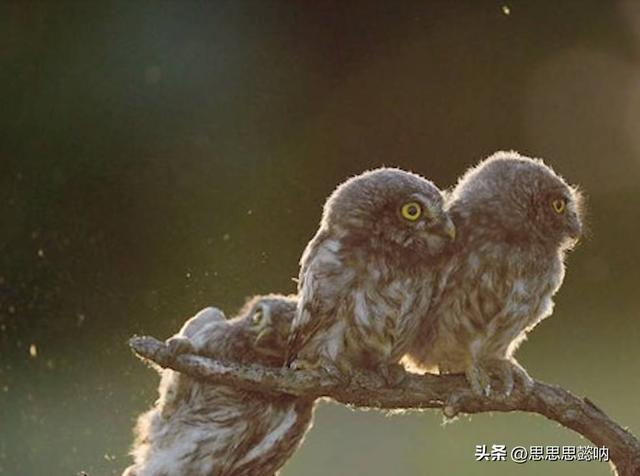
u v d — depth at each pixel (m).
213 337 7.36
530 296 7.27
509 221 7.23
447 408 7.02
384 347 6.96
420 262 6.98
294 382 6.82
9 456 13.73
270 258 22.67
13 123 26.02
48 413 14.51
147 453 7.35
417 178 7.05
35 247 21.11
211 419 7.28
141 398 12.27
